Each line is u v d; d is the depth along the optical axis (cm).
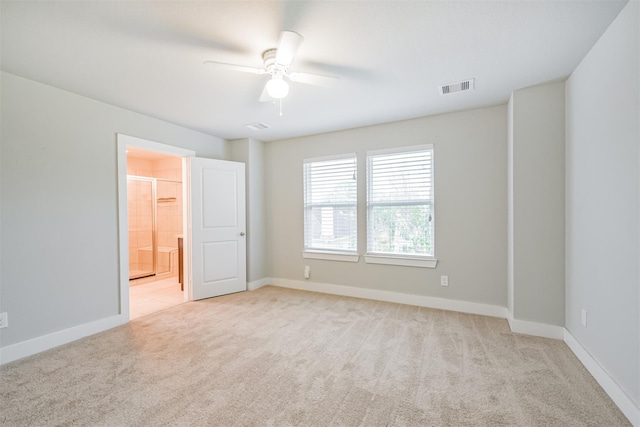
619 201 171
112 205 300
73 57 208
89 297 280
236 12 163
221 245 408
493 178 317
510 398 179
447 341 257
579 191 223
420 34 185
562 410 167
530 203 266
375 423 159
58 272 259
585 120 213
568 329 248
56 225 259
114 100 288
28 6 155
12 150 234
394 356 232
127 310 309
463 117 329
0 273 227
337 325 296
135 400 179
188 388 191
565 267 253
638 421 151
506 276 313
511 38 190
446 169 338
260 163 461
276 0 153
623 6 162
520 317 272
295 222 444
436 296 346
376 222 382
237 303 370
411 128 355
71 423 160
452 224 337
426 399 179
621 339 170
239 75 237
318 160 421
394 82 254
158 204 590
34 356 236
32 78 241
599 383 191
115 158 304
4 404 176
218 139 434
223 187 411
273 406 173
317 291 425
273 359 228
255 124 371
